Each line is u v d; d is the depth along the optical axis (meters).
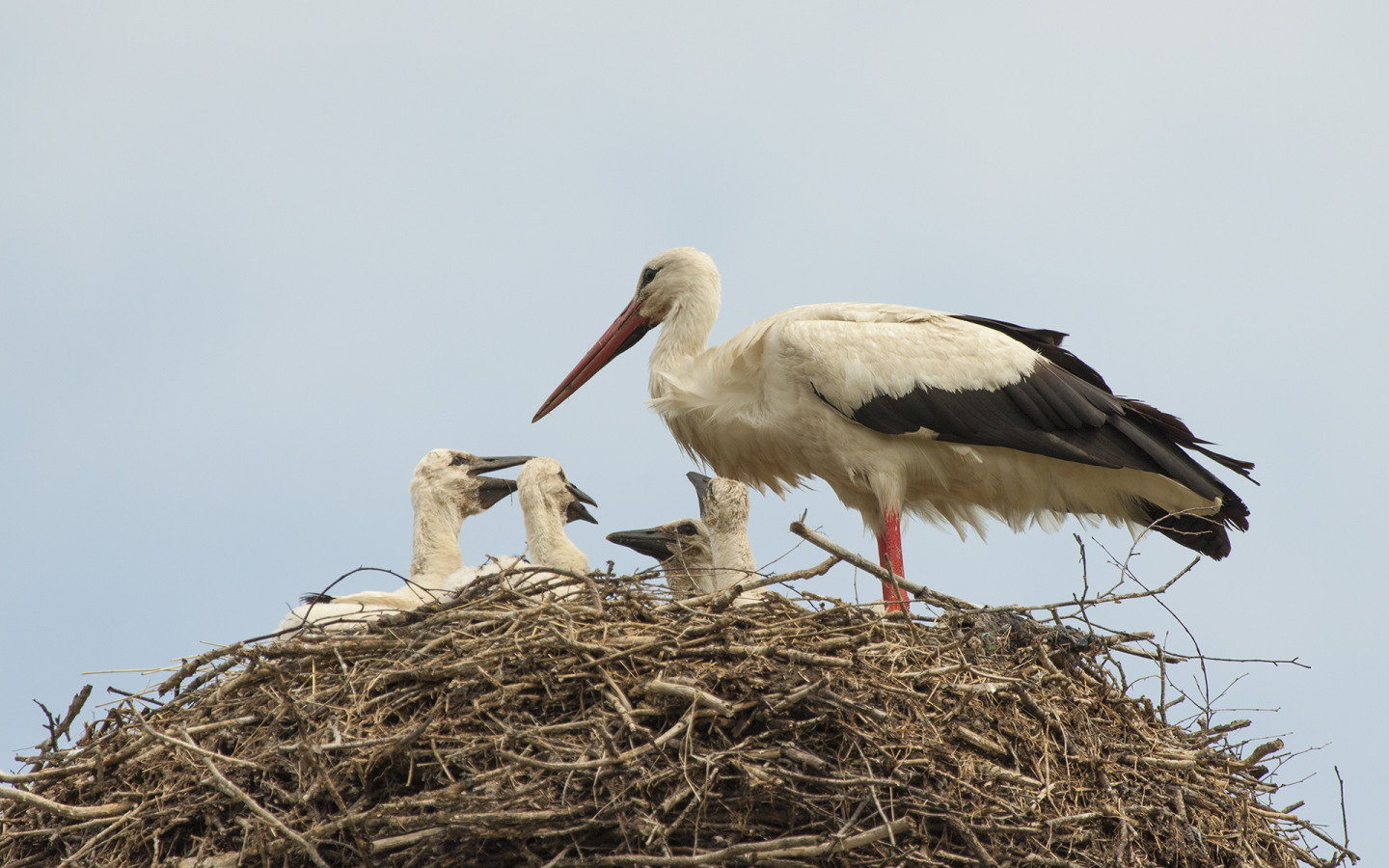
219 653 11.41
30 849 10.91
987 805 10.43
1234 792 12.20
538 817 9.41
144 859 10.35
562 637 10.34
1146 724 12.28
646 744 9.98
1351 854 12.03
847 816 10.12
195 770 10.36
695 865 9.59
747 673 10.55
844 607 11.47
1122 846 10.63
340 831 9.82
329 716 10.55
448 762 10.16
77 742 11.69
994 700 11.24
